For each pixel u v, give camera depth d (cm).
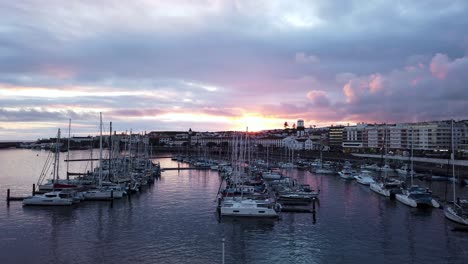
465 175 12100
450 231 6069
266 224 6506
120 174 11825
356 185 11638
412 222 6644
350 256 4944
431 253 5050
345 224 6525
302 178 13650
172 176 14438
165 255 4934
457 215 6506
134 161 16288
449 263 4706
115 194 8788
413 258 4869
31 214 7156
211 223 6550
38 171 16438
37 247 5216
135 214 7238
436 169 13825
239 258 4859
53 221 6644
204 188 10919
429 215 7188
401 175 13600
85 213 7288
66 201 7950
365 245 5384
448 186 11075
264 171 14575
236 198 7719
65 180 10225
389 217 7038
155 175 14188
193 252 5062
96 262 4666
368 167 16338
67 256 4866
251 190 9238
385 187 9838
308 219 6894
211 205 8162
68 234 5850
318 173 15150
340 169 15825
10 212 7306
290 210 7569
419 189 9262
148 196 9356
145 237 5706
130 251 5072
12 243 5394
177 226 6347
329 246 5344
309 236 5812
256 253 5050
